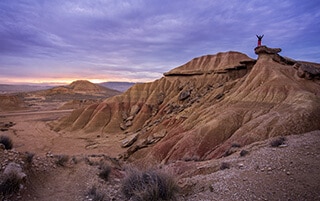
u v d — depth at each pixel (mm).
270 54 51000
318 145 9602
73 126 73562
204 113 43281
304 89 36719
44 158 10953
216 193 6453
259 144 14453
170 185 6535
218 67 87312
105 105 78812
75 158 12922
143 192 6137
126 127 71188
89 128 71062
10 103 126375
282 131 24547
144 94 83688
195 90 72500
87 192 7855
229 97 44969
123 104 80500
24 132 68750
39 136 63812
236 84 52906
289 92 34719
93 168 11367
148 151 40156
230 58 89562
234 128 32688
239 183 6859
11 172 7148
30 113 112062
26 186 7461
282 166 7652
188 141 32219
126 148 50312
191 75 84938
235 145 21297
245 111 36031
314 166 7199
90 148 51312
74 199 7238
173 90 80125
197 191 7148
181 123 48125
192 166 14773
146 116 72688
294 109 28234
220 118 34656
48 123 84625
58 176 9477
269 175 7094
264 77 42812
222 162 11352
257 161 9055
